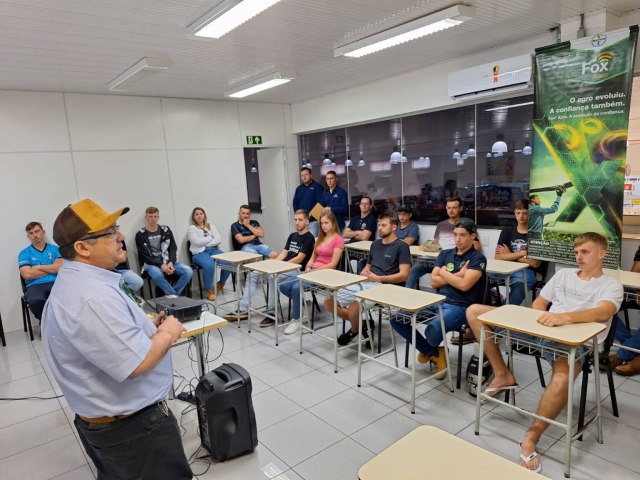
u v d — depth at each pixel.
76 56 3.68
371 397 2.94
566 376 2.22
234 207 6.61
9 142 4.75
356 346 3.82
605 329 2.37
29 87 4.70
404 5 3.03
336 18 3.18
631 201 3.94
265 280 4.72
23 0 2.52
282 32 3.43
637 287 2.82
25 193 4.88
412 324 2.65
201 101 6.16
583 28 3.54
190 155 6.11
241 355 3.77
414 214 5.69
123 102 5.49
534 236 4.02
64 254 1.46
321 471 2.22
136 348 1.41
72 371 1.42
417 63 4.84
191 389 3.17
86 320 1.35
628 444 2.31
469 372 2.90
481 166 4.88
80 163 5.21
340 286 3.26
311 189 6.68
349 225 6.04
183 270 5.48
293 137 7.26
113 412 1.46
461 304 3.13
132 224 5.66
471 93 4.48
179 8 2.79
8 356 4.09
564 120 3.68
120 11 2.78
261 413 2.79
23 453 2.54
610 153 3.45
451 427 2.54
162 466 1.62
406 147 5.64
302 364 3.52
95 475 2.32
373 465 1.09
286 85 5.56
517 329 2.19
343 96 6.16
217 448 2.29
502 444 2.36
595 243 2.40
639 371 3.03
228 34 3.39
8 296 4.82
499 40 4.12
